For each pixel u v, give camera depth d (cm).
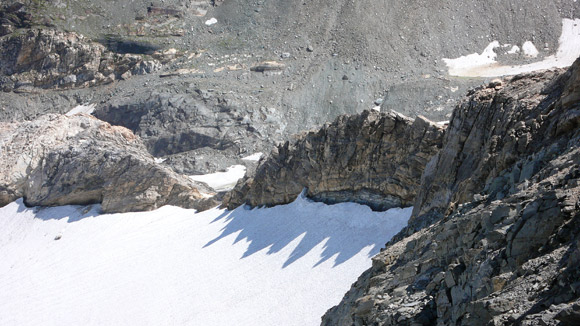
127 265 8506
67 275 8894
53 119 11944
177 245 8456
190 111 16962
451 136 4384
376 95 16962
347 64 18038
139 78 19225
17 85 19600
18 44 19938
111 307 7356
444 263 2488
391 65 17962
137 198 10181
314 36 19225
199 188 10581
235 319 5728
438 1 19688
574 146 2636
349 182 6506
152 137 16838
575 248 1677
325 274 5606
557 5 19712
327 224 6450
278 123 16725
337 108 16788
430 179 4562
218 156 16062
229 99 17075
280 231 6994
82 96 19162
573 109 3106
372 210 6181
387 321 2277
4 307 8406
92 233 9938
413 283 2523
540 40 18612
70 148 11112
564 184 2069
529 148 3253
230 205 8769
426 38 18712
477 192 3566
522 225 1927
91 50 19738
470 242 2277
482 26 19150
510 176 3003
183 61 19425
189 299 6681
